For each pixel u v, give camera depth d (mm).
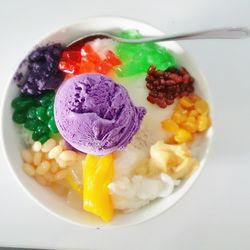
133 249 229
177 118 214
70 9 237
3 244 228
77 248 229
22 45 234
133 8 238
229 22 239
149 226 231
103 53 216
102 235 230
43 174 213
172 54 215
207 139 211
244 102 235
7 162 211
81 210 213
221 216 232
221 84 235
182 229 231
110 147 201
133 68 218
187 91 216
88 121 192
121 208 211
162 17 238
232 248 231
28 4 237
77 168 214
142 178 211
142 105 217
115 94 195
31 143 215
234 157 233
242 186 232
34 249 228
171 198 209
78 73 214
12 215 229
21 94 213
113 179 210
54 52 213
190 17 238
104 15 224
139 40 214
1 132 206
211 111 211
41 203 209
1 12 235
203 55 235
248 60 236
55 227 229
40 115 210
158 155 208
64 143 212
